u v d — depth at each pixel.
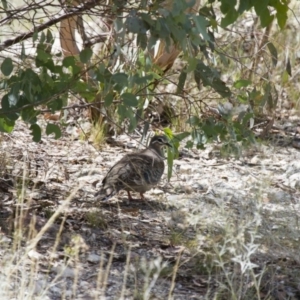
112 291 9.26
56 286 9.16
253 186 12.39
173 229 11.58
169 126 16.61
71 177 13.77
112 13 10.32
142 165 12.59
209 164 15.41
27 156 14.00
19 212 11.20
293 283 9.81
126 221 11.88
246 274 9.41
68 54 13.95
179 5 9.10
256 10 9.76
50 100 10.09
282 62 19.23
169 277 9.85
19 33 11.46
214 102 17.02
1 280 8.45
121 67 12.10
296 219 10.80
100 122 16.09
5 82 10.09
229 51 18.48
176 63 18.81
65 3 11.07
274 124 18.09
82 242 9.95
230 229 9.61
